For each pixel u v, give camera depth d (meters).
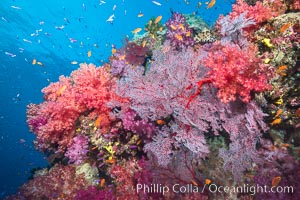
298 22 4.01
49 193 5.34
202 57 4.08
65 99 5.55
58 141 5.68
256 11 4.66
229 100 3.65
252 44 4.34
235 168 3.77
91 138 5.36
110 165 5.28
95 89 5.35
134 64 6.77
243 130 3.86
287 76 3.90
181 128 3.96
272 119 4.09
